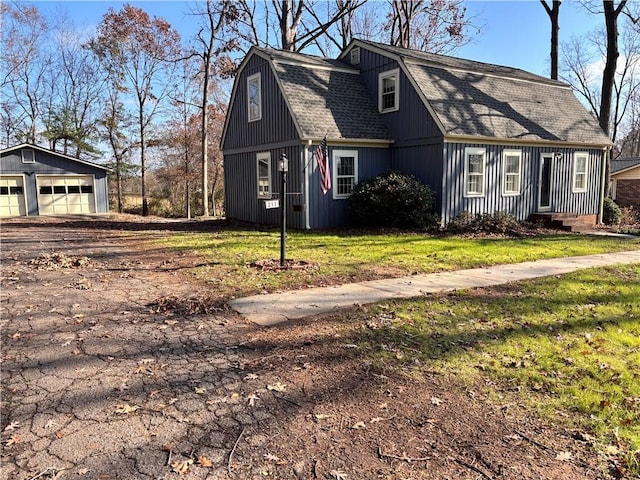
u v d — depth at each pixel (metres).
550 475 2.47
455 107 14.23
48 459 2.60
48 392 3.41
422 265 8.41
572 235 13.42
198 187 33.50
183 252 9.94
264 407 3.21
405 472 2.50
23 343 4.40
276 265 8.21
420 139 14.19
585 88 36.47
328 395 3.38
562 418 3.04
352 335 4.65
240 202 17.78
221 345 4.39
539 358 4.04
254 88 16.09
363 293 6.37
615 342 4.43
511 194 15.37
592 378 3.64
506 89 16.48
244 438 2.82
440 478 2.45
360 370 3.81
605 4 17.59
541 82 17.91
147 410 3.16
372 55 15.85
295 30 24.31
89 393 3.40
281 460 2.61
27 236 13.24
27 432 2.87
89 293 6.34
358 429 2.93
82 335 4.64
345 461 2.60
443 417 3.07
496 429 2.92
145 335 4.65
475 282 7.08
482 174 14.52
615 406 3.18
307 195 13.96
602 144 17.36
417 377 3.68
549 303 5.84
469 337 4.57
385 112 15.40
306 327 4.91
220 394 3.40
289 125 14.25
